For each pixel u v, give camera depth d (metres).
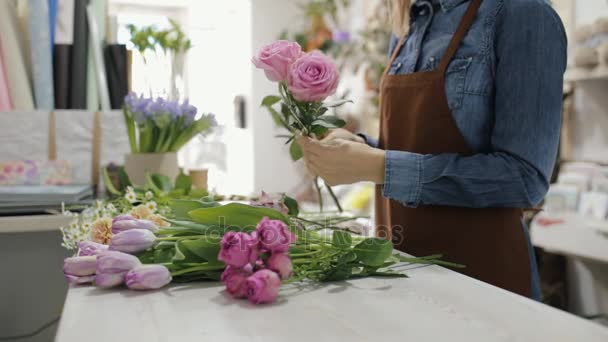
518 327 0.57
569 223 2.44
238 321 0.60
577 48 2.38
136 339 0.55
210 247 0.76
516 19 1.01
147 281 0.73
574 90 2.60
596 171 2.45
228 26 4.93
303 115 0.90
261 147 4.57
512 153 1.00
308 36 4.25
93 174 1.89
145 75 1.80
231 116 5.02
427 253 1.14
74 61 1.95
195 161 4.40
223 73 4.98
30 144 1.84
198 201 0.87
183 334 0.56
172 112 1.65
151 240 0.80
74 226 1.00
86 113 1.88
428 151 1.15
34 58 1.88
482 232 1.09
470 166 0.98
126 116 1.70
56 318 1.67
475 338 0.54
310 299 0.69
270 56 0.83
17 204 1.41
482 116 1.09
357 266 0.80
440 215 1.12
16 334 1.65
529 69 0.99
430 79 1.14
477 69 1.08
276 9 4.54
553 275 2.71
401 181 0.98
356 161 0.97
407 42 1.28
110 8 4.66
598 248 2.11
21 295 1.65
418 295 0.71
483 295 0.70
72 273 0.76
